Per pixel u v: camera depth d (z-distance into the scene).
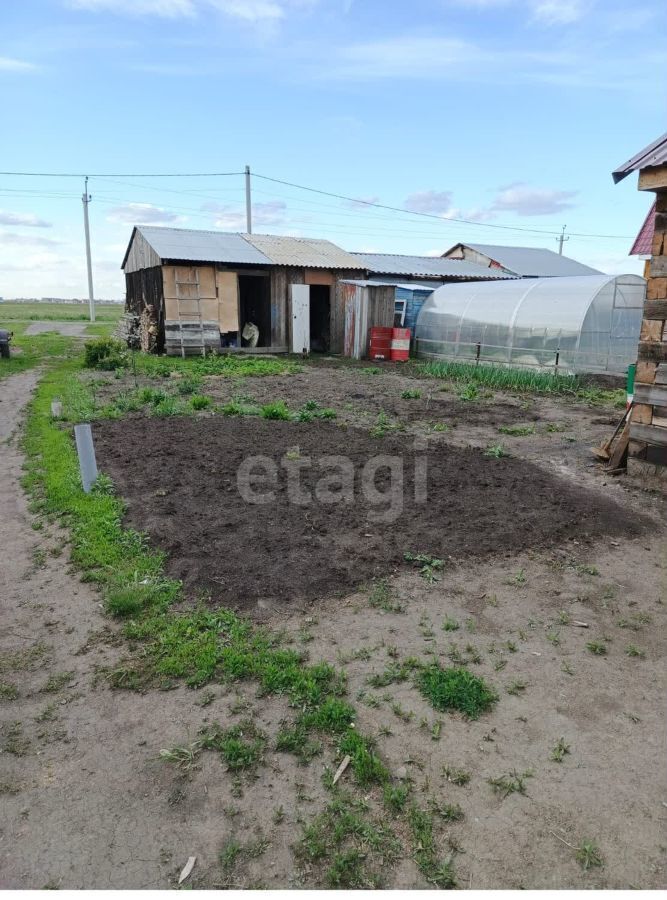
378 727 3.09
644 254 15.97
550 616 4.15
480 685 3.35
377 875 2.34
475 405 12.44
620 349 17.31
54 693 3.40
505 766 2.85
